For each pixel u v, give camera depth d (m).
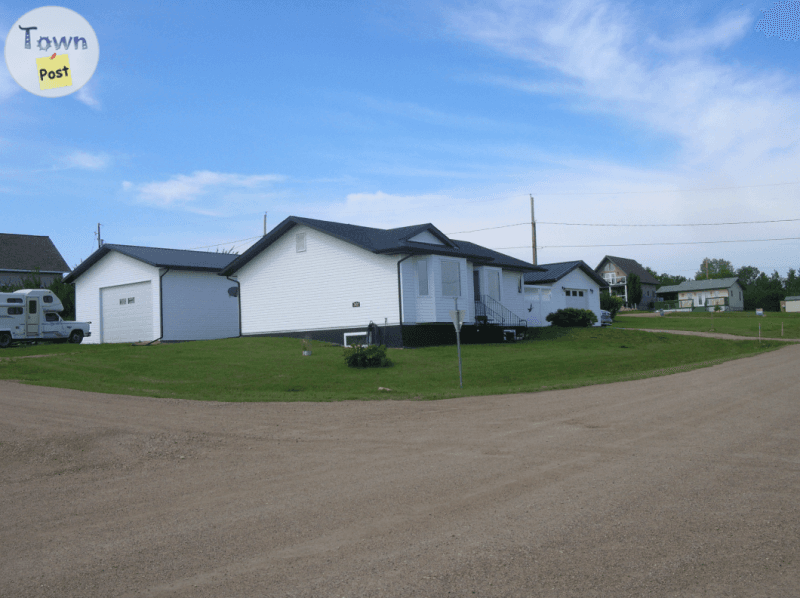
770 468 7.51
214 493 7.34
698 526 5.48
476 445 9.46
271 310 30.84
